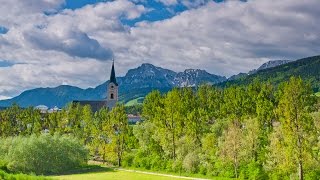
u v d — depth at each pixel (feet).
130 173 437.58
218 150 394.11
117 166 517.96
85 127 623.36
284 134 306.76
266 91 488.44
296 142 298.15
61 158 479.82
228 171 367.04
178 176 398.83
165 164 451.94
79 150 503.61
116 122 539.70
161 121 472.85
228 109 506.48
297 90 302.86
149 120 546.26
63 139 500.33
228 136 366.43
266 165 329.93
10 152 450.71
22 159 449.48
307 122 298.76
